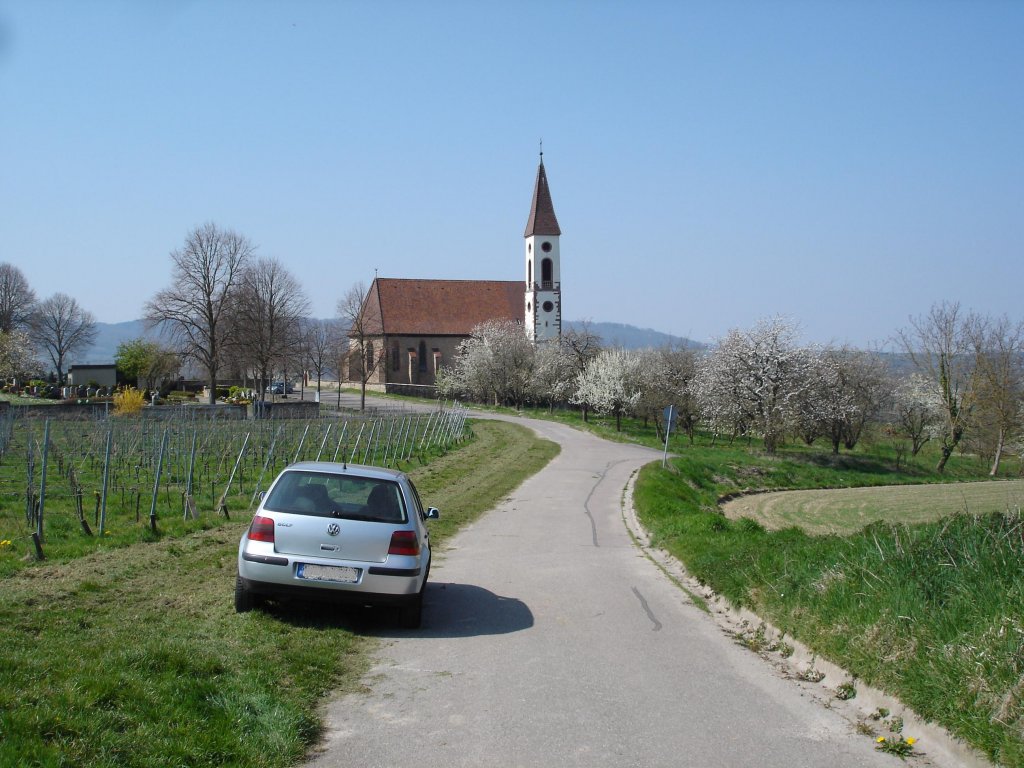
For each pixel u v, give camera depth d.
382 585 9.44
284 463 33.84
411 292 111.44
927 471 57.12
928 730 6.52
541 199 111.50
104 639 7.92
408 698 7.18
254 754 5.59
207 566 12.91
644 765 5.82
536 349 89.88
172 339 73.12
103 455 34.59
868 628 8.19
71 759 5.00
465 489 26.89
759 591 10.90
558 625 10.22
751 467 47.09
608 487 29.25
